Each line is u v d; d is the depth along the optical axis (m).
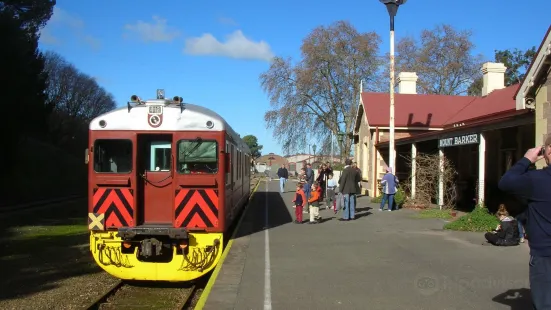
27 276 9.45
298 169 86.62
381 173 25.23
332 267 8.33
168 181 9.05
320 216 15.88
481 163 13.81
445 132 16.28
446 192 17.98
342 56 43.44
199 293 8.72
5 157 29.70
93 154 8.90
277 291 6.85
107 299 8.13
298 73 43.50
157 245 8.59
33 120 32.25
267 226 13.70
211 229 8.89
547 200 3.78
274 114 44.41
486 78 26.19
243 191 17.31
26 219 19.14
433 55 49.19
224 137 9.05
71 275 9.64
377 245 10.41
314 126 44.31
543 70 10.75
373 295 6.60
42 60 34.75
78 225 17.30
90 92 76.25
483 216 12.64
